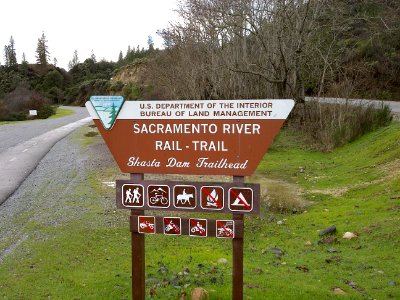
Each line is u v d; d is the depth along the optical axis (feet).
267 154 57.72
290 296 15.80
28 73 293.64
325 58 72.02
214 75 78.54
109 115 13.84
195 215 30.83
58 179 46.75
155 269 19.74
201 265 19.85
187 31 96.53
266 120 12.53
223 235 12.94
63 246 23.97
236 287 13.02
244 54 74.18
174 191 13.39
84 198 37.06
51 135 94.79
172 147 13.46
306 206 33.30
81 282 18.42
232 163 12.92
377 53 97.86
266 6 71.72
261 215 31.17
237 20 72.59
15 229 28.73
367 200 31.78
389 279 17.56
